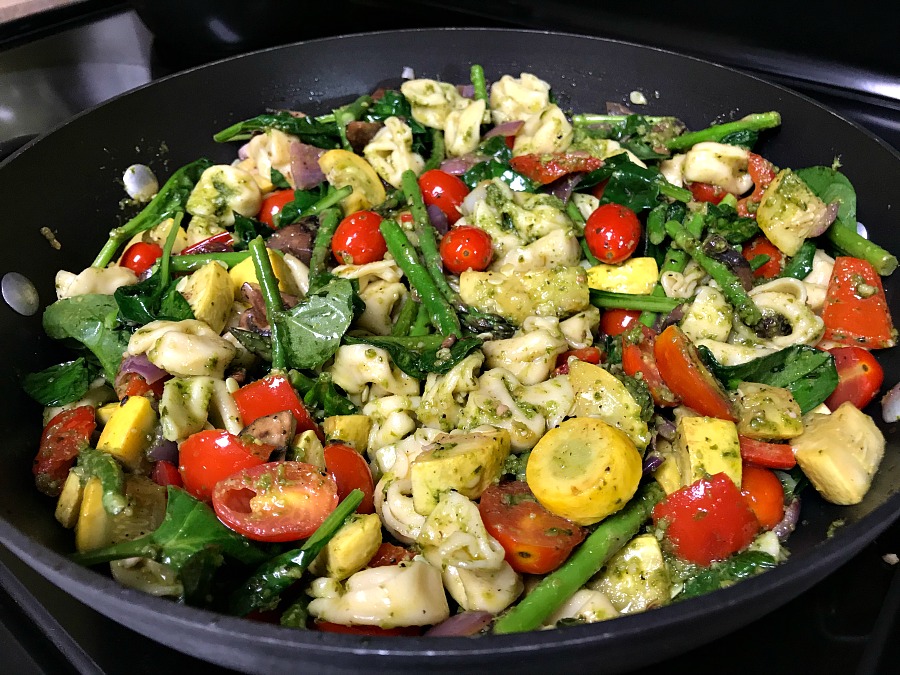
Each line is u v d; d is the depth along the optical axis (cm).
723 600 16
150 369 25
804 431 23
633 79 36
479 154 35
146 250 31
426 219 30
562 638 15
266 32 39
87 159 31
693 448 22
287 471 21
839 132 30
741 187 33
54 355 28
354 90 38
